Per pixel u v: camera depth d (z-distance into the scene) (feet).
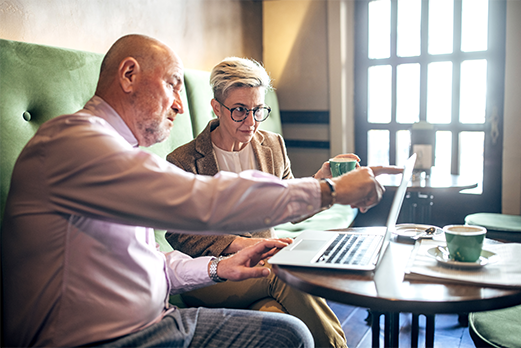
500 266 3.69
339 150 12.47
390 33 12.01
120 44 3.84
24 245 3.41
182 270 4.60
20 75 5.31
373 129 12.60
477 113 11.20
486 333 4.25
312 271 3.78
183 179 3.29
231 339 4.14
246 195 3.31
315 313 5.08
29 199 3.40
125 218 3.26
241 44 12.00
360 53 12.46
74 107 6.01
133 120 3.87
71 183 3.26
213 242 5.52
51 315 3.38
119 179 3.19
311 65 12.53
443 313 3.10
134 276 3.68
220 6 10.93
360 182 3.56
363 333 7.55
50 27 6.56
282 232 8.61
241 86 5.54
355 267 3.71
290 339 4.12
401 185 3.59
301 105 12.85
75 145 3.26
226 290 5.47
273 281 5.27
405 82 12.00
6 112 5.06
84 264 3.43
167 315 4.01
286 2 12.60
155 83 3.83
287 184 3.45
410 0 11.66
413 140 9.63
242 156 6.19
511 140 10.54
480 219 9.15
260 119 5.82
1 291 4.20
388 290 3.30
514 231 8.35
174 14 9.29
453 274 3.51
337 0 11.81
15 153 5.05
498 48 10.72
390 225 3.85
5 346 3.64
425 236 4.65
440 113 11.66
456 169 11.57
